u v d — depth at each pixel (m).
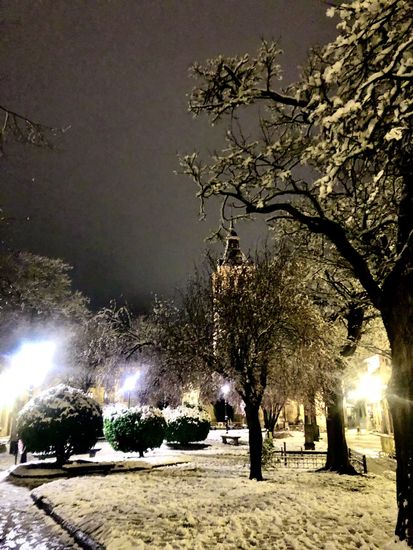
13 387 32.88
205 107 8.90
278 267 14.53
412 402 6.12
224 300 14.18
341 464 15.69
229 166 9.07
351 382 17.64
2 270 20.44
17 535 7.95
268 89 8.68
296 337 13.82
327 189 6.12
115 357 21.27
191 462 18.08
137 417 18.88
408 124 5.83
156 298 21.53
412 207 6.69
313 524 7.53
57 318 27.55
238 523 7.50
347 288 14.50
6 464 19.14
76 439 15.07
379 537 6.62
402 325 6.34
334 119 5.50
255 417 13.45
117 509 8.64
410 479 5.99
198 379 15.78
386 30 5.80
